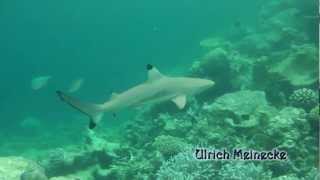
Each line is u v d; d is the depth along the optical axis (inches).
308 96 397.4
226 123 409.4
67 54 3144.7
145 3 3400.6
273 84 471.2
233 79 611.5
